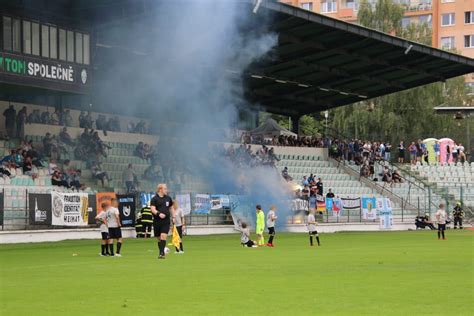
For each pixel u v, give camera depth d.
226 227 42.88
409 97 78.75
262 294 13.55
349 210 50.44
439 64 54.03
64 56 40.12
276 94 58.53
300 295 13.39
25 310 11.73
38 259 22.75
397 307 11.93
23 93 41.50
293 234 43.19
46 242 32.09
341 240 36.44
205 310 11.69
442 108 76.38
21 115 40.38
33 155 38.19
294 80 54.59
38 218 32.50
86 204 34.94
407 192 58.34
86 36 41.34
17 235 31.66
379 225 51.50
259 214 31.42
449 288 14.34
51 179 37.72
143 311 11.60
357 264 20.27
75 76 40.78
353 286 14.73
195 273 17.58
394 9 81.81
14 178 36.16
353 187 56.56
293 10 41.44
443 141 69.12
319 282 15.45
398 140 78.56
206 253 25.64
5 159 36.56
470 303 12.35
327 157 60.03
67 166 39.56
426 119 79.19
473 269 18.55
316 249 28.33
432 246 30.31
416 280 15.81
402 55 51.44
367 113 78.19
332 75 54.34
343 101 61.53
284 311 11.56
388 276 16.70
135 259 22.52
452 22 111.06
